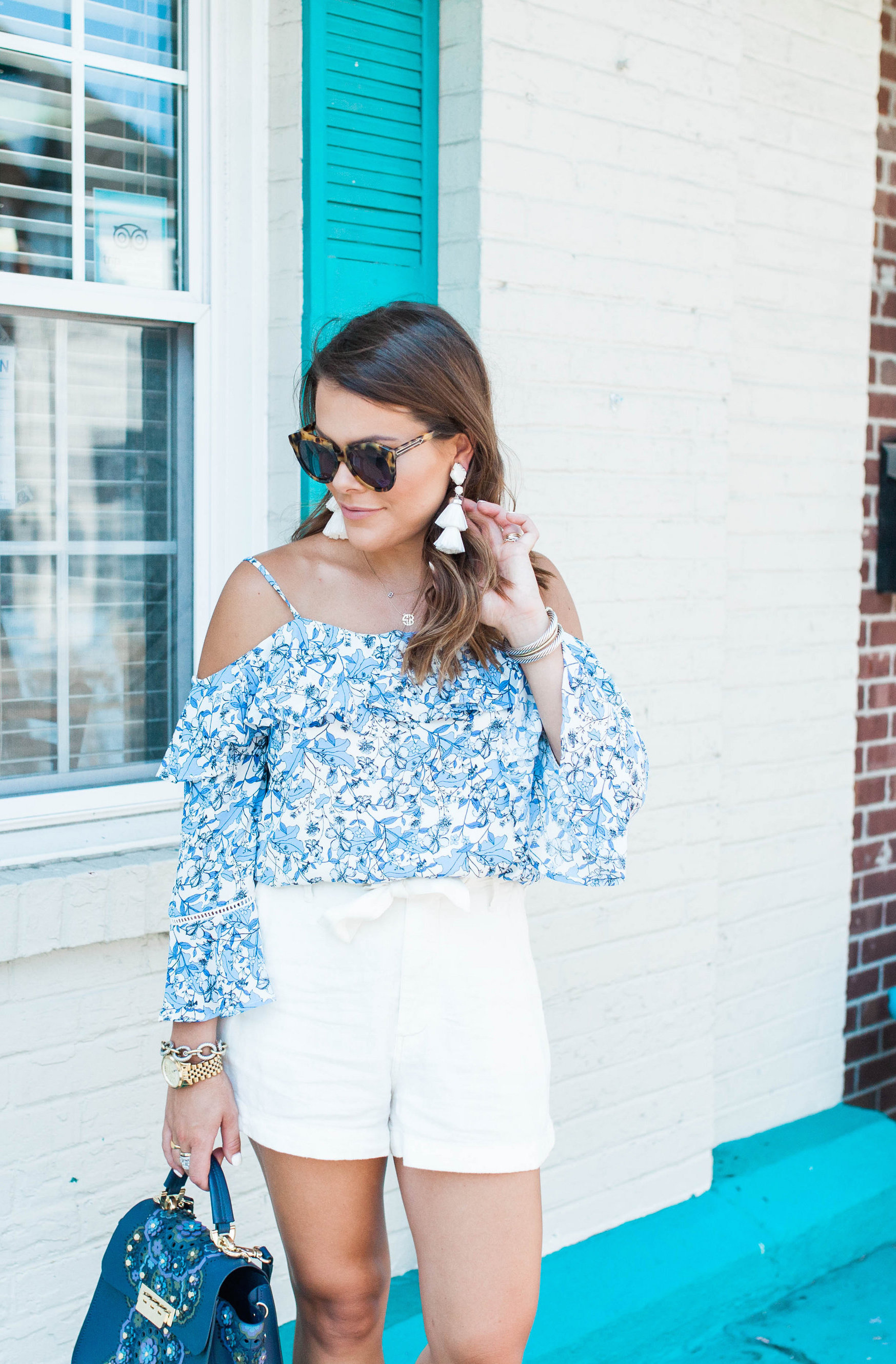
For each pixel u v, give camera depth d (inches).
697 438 119.5
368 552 63.7
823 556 140.6
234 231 98.0
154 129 94.4
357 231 100.3
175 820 95.3
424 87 102.4
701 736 122.7
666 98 113.1
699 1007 125.1
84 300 90.8
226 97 96.4
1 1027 84.4
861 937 151.0
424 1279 64.6
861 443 143.3
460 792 62.3
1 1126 85.2
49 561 92.3
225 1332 56.5
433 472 61.5
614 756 64.8
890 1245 130.7
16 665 91.2
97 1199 90.1
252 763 63.7
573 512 110.3
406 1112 62.7
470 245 102.2
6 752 91.2
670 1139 123.3
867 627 148.2
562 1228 115.3
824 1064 146.9
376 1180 66.0
